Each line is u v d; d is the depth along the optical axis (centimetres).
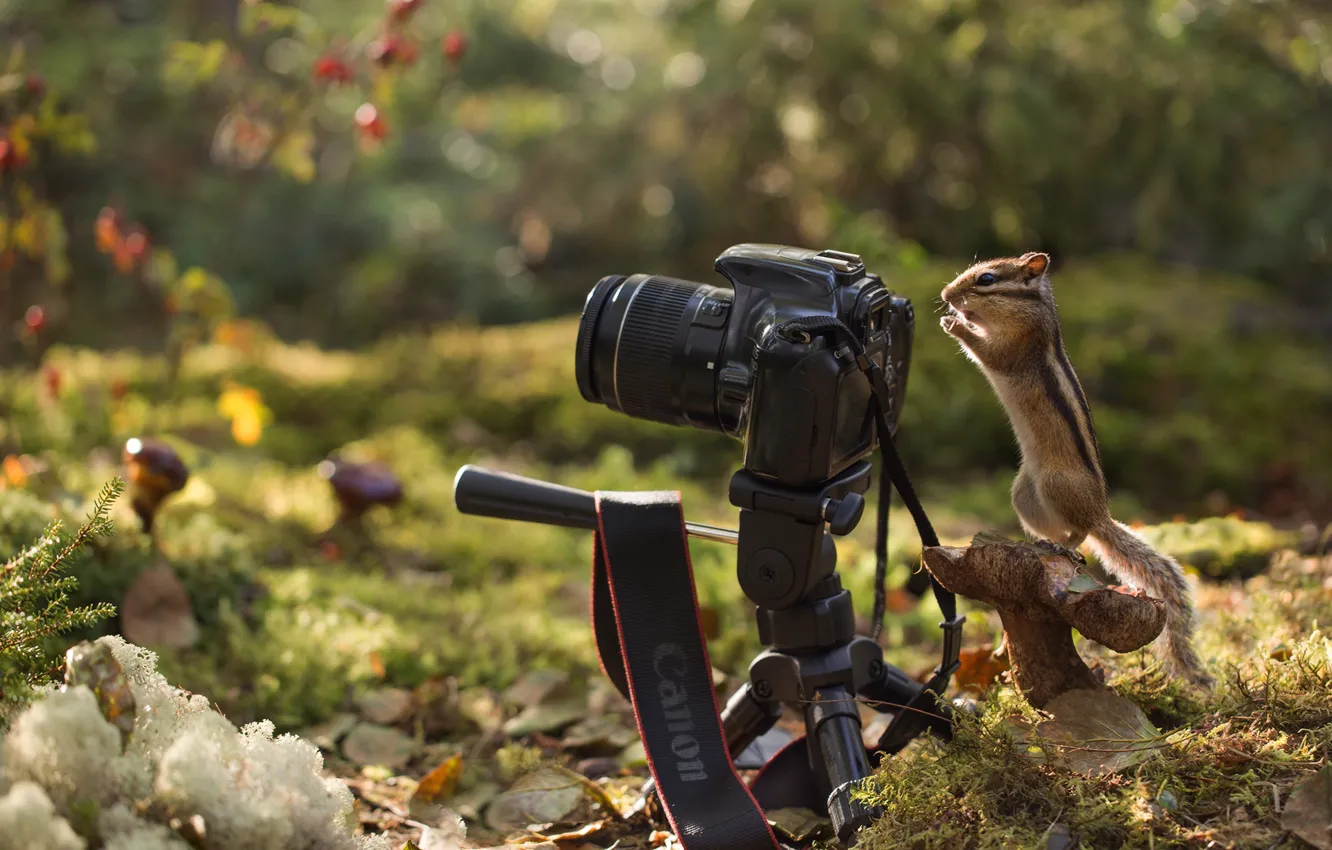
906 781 190
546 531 457
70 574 302
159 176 993
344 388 627
